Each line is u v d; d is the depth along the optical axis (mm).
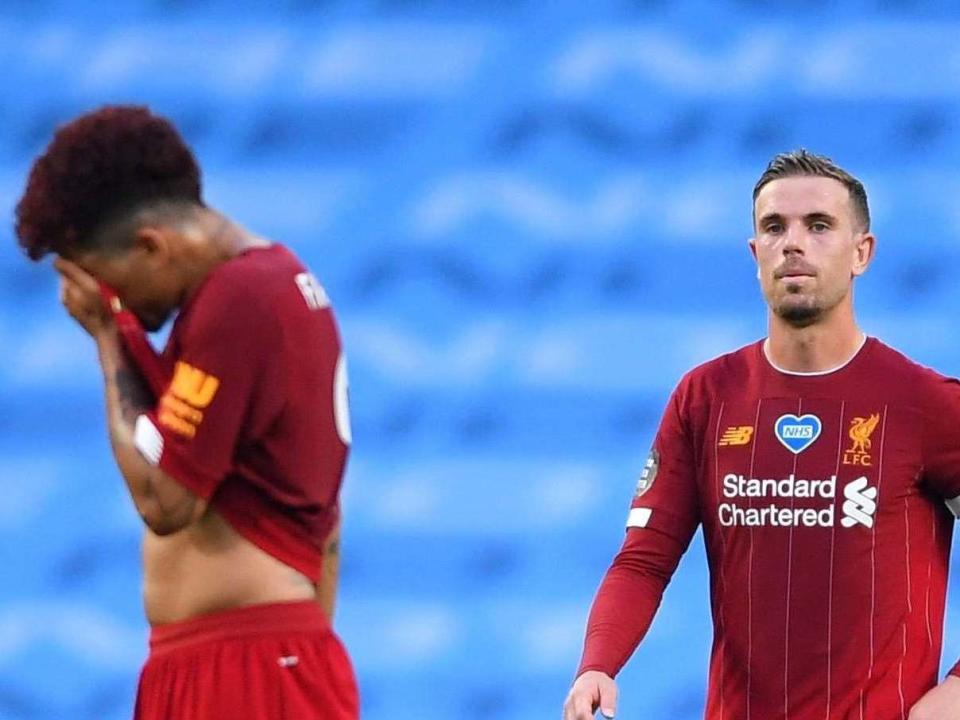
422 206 33062
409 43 34000
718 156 33188
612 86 33594
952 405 13953
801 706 13812
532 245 32625
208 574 10727
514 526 31062
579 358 31938
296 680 10719
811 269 13961
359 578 30672
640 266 32594
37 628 31031
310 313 10812
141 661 30953
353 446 31453
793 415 14117
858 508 13852
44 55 34500
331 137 33594
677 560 14680
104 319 10750
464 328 32312
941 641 14180
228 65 34219
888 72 33594
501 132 33469
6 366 32469
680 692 28938
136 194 10602
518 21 33969
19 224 10672
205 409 10367
